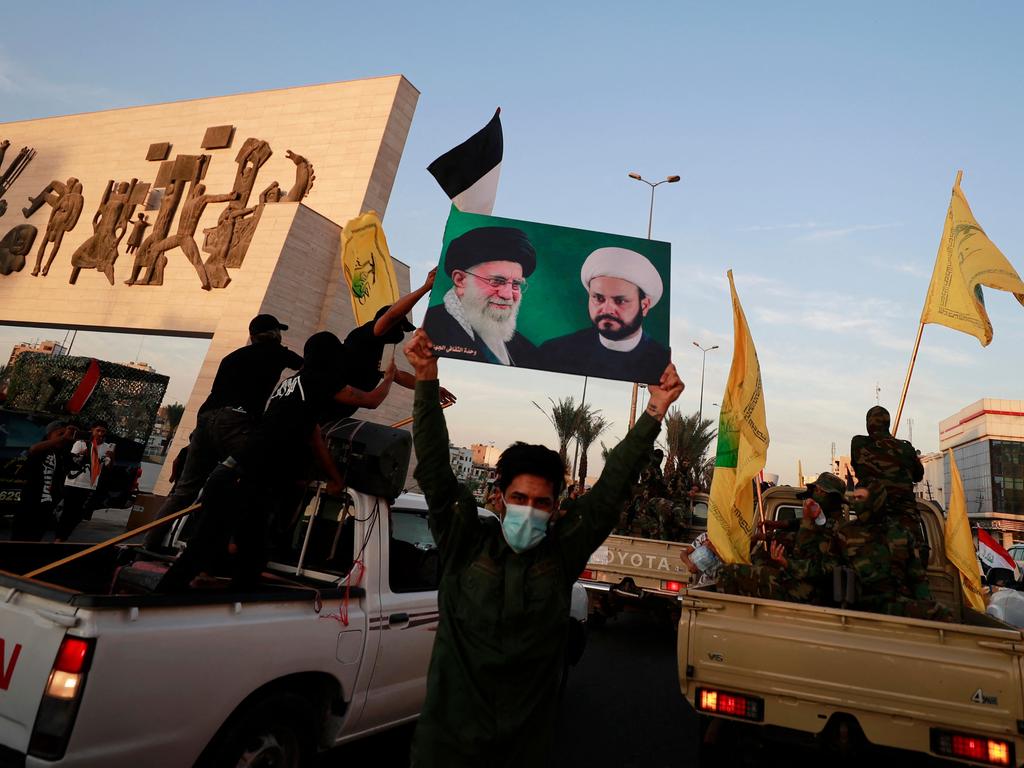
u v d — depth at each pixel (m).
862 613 3.62
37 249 35.12
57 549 4.21
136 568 3.54
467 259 2.51
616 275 2.51
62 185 35.59
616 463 2.17
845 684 3.57
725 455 4.77
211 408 3.99
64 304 32.66
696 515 11.69
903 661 3.49
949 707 3.37
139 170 34.38
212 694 2.92
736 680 3.78
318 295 27.70
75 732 2.46
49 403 15.67
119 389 16.59
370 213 5.44
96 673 2.53
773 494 6.60
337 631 3.56
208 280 28.89
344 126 30.83
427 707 1.90
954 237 5.36
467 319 2.43
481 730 1.85
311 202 30.02
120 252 32.34
